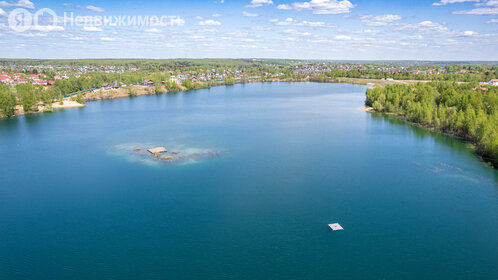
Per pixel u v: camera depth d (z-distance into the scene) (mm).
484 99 172750
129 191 93500
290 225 75688
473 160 118688
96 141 145000
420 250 66938
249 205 85062
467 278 59375
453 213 81000
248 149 132875
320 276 59688
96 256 65312
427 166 112812
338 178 102438
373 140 147500
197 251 66688
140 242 69688
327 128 172750
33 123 185750
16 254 66125
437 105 194250
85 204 86062
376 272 60750
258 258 64625
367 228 74562
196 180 100750
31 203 86938
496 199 88000
